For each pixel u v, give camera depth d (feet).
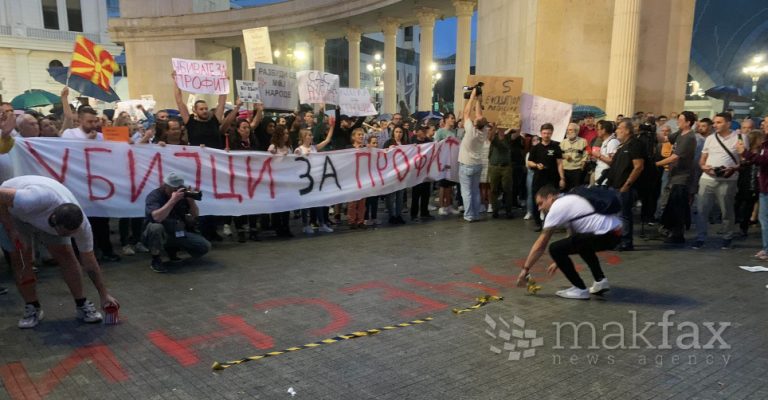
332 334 12.89
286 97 29.86
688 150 22.65
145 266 19.08
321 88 30.66
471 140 28.09
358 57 93.61
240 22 100.17
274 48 111.65
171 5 106.22
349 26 91.50
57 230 11.89
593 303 15.39
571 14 39.01
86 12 123.13
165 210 17.98
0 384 10.29
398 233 25.57
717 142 22.00
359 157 26.55
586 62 39.47
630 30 37.29
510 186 29.55
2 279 17.29
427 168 29.37
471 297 15.87
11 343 12.23
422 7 76.28
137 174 20.86
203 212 22.36
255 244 22.93
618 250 22.36
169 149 21.59
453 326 13.47
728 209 22.39
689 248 22.75
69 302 15.08
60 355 11.62
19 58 114.21
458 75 70.59
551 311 14.67
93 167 19.97
